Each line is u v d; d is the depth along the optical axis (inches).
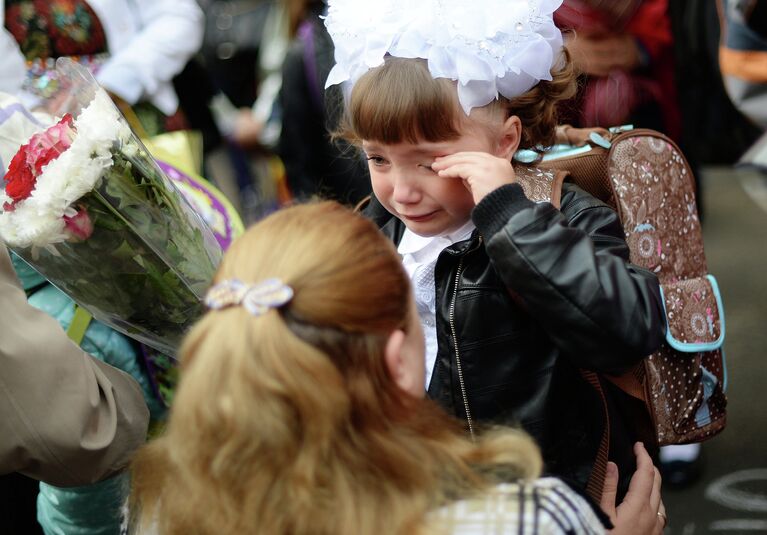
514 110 91.0
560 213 82.8
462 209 88.3
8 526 126.3
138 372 109.9
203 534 63.6
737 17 173.0
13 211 90.4
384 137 85.0
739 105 178.7
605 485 86.7
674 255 102.7
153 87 176.6
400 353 65.3
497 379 87.3
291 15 219.3
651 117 175.0
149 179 93.8
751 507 166.9
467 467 66.4
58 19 160.9
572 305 78.5
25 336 82.8
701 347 100.4
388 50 86.4
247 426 59.4
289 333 60.9
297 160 205.6
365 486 61.5
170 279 96.8
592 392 88.3
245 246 66.5
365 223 67.8
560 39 89.7
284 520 60.5
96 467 87.8
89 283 95.8
